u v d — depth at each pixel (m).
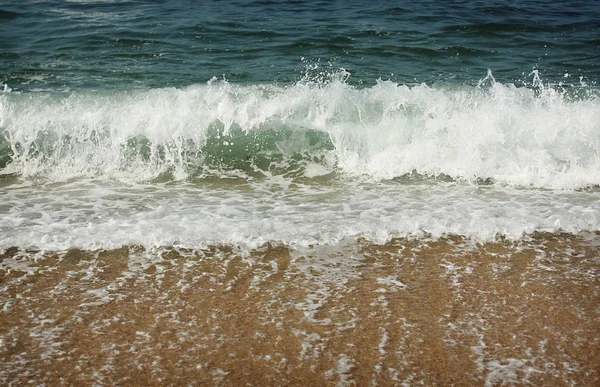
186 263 4.78
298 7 13.89
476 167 6.52
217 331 3.99
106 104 7.18
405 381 3.55
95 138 6.80
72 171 6.49
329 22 12.49
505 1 14.91
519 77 9.45
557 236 5.29
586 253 5.04
